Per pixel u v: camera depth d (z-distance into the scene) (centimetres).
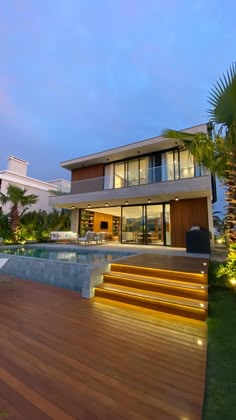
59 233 1402
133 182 1166
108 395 168
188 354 226
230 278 433
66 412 153
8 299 392
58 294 425
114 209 1523
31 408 155
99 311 340
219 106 439
